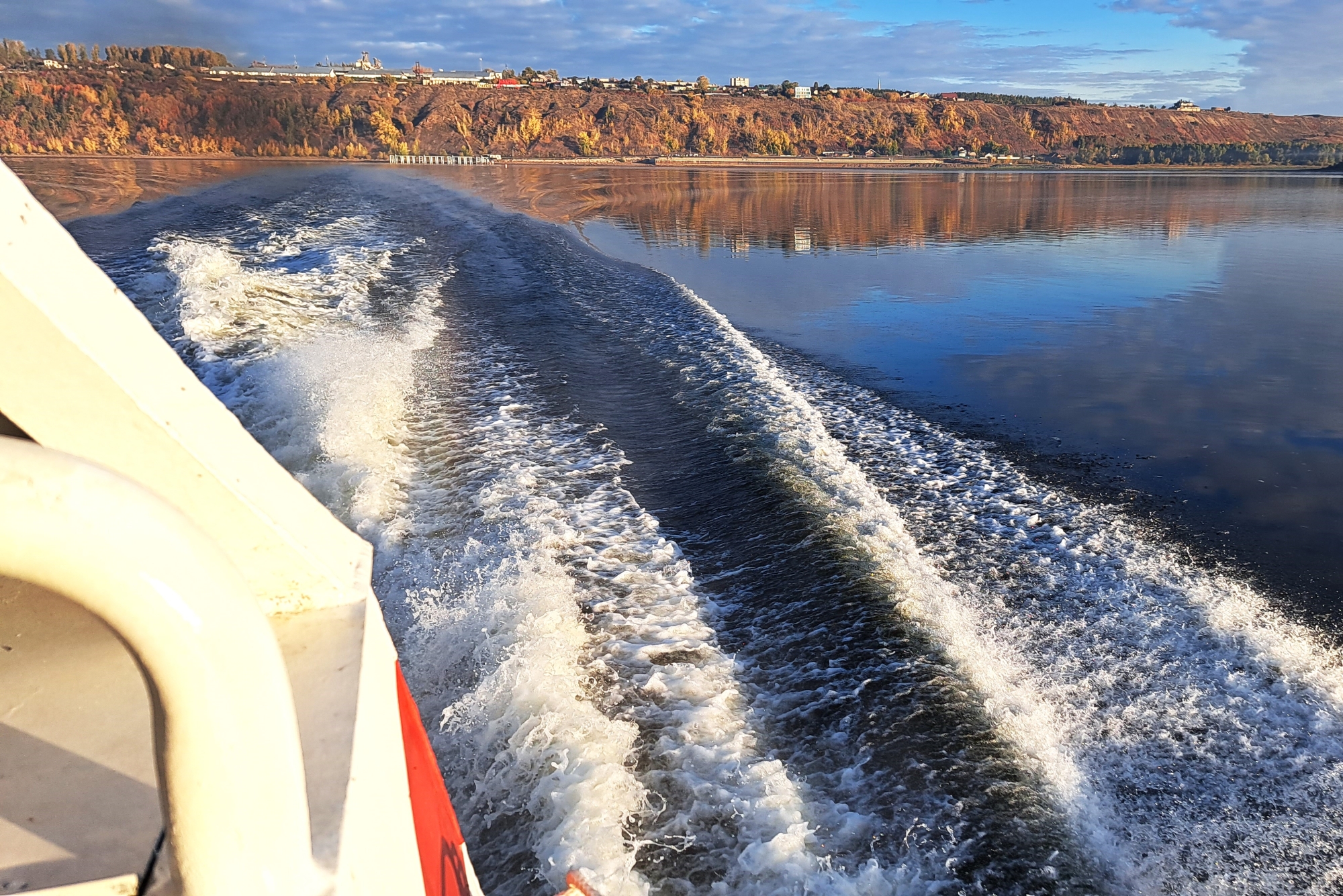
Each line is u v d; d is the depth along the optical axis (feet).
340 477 24.07
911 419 31.19
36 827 3.61
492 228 85.30
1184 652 17.10
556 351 39.19
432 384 33.76
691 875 12.20
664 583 19.70
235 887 2.68
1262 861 12.59
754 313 49.42
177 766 2.49
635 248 77.82
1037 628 17.85
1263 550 21.54
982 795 13.62
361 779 3.53
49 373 3.36
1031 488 25.08
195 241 63.31
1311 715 15.34
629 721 15.12
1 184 3.16
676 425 30.01
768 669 16.66
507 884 12.10
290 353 34.83
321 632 4.28
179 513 2.45
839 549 20.81
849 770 14.15
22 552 2.09
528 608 17.90
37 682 4.47
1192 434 30.07
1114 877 12.35
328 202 98.84
